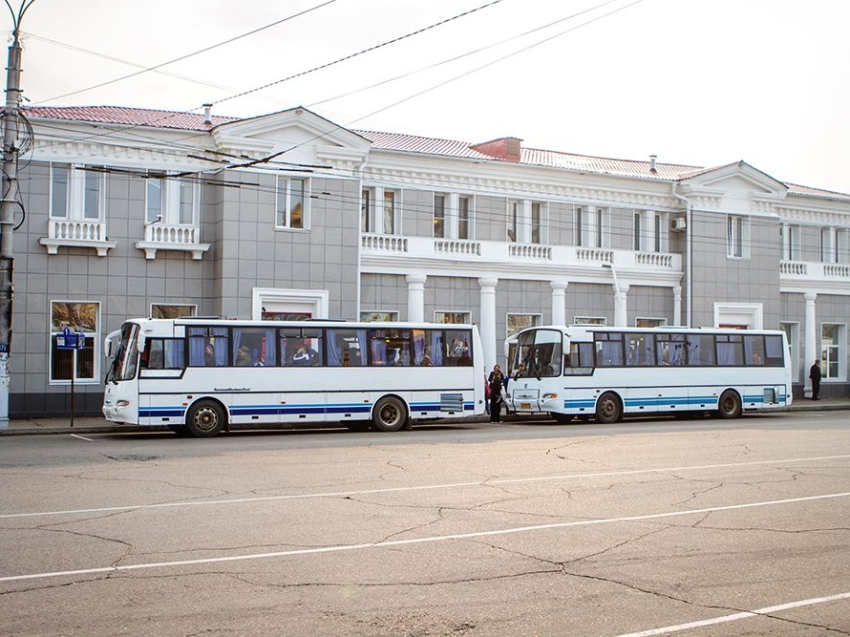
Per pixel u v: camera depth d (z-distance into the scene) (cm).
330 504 1318
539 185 3778
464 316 3641
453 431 2708
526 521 1206
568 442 2266
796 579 917
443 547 1045
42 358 2983
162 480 1542
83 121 3003
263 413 2578
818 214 4562
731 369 3369
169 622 752
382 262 3431
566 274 3816
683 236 4091
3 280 2553
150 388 2459
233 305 3134
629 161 4584
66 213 3025
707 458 1927
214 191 3203
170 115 3425
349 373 2697
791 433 2559
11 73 2534
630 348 3192
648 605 820
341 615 778
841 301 4622
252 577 902
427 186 3559
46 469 1677
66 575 901
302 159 3247
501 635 729
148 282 3114
